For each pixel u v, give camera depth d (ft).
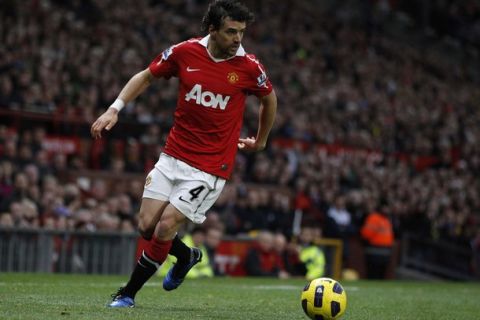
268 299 118.93
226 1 85.35
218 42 86.53
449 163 347.15
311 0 466.70
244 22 85.81
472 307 123.34
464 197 319.06
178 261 93.40
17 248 174.60
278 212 234.99
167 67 88.89
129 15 320.50
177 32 331.77
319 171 283.79
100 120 87.25
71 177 232.32
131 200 223.71
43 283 132.87
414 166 339.16
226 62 87.97
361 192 254.06
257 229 227.81
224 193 228.43
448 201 306.14
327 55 394.32
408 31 520.42
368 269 234.38
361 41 436.35
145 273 89.56
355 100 364.99
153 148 253.24
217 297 117.80
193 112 87.86
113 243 186.80
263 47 364.17
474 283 227.61
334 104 349.41
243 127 282.56
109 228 190.08
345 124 337.93
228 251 201.77
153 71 88.99
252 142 95.91
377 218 233.96
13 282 132.36
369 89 385.09
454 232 291.58
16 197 192.24
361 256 236.43
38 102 247.29
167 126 265.95
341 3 490.08
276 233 224.94
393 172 307.17
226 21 85.20
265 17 392.88
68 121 249.96
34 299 98.32
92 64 270.46
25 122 245.45
